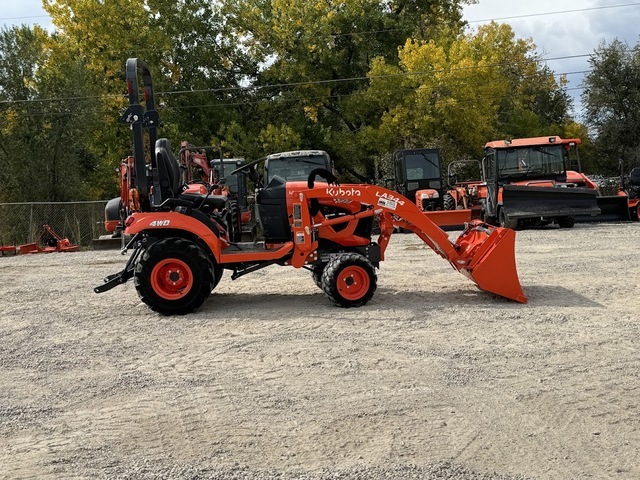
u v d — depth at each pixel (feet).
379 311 27.78
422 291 32.24
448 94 113.09
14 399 18.43
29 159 97.45
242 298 32.40
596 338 22.38
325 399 17.48
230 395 18.07
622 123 146.82
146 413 16.94
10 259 61.52
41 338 25.66
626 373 18.65
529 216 62.18
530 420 15.67
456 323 25.22
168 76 121.39
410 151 78.64
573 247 48.14
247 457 14.19
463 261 29.96
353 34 122.83
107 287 30.17
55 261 57.36
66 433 15.81
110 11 111.65
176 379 19.69
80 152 108.88
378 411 16.51
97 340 24.95
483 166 72.54
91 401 18.07
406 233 69.87
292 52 121.90
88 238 83.87
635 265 38.06
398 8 133.90
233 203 33.68
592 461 13.56
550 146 68.90
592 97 150.82
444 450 14.23
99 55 112.68
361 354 21.50
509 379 18.52
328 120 135.23
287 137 114.62
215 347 23.17
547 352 20.90
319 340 23.49
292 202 29.99
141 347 23.65
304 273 39.93
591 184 69.82
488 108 118.42
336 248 30.76
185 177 57.62
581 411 16.06
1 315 30.76
